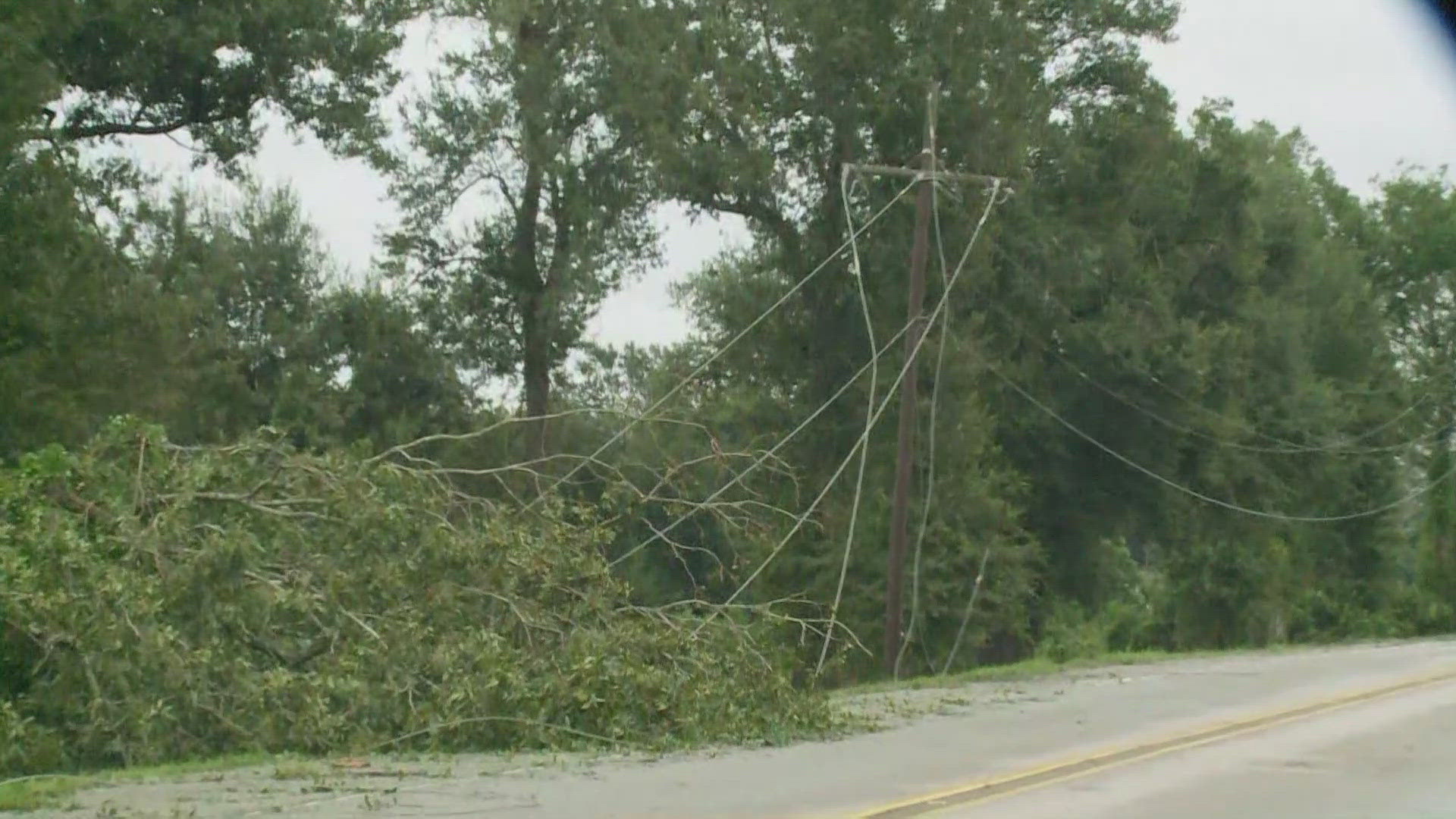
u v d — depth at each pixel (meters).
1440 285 105.56
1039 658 49.56
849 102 55.59
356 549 22.66
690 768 19.17
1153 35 63.66
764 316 49.47
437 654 21.50
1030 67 59.28
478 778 17.88
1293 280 79.31
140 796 15.91
